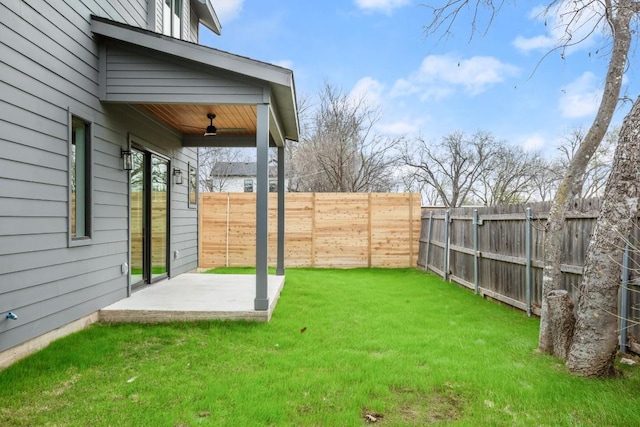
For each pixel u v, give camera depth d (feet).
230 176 83.30
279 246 23.47
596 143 11.00
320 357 10.86
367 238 31.99
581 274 13.25
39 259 11.24
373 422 7.57
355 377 9.46
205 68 14.61
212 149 81.46
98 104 14.48
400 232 32.01
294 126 21.77
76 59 13.05
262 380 9.29
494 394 8.66
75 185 13.50
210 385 8.98
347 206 31.91
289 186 60.08
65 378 9.38
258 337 12.69
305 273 27.84
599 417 7.68
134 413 7.72
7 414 7.72
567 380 9.32
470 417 7.73
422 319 15.33
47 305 11.61
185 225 25.26
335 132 54.90
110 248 15.40
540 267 15.53
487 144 56.49
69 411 7.82
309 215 31.94
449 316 15.96
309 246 31.91
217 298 16.47
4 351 9.99
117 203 15.99
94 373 9.70
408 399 8.49
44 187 11.44
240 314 14.48
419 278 26.53
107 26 13.97
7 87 10.03
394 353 11.31
